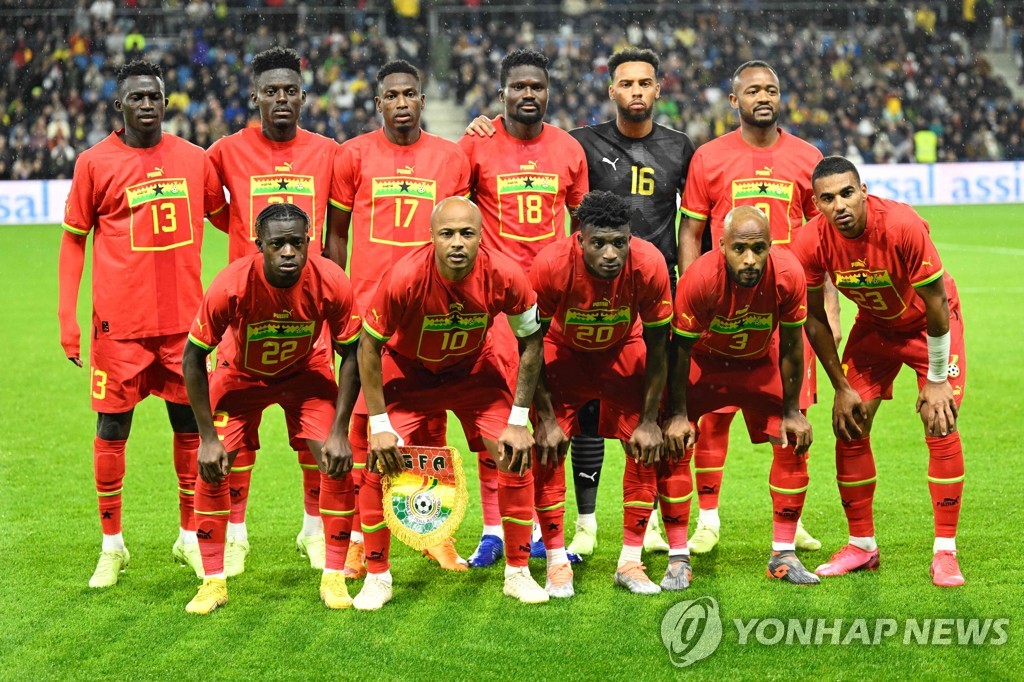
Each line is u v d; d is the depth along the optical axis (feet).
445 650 14.14
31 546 18.70
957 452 16.31
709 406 16.72
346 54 90.58
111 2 89.66
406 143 18.40
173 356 17.76
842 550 17.20
